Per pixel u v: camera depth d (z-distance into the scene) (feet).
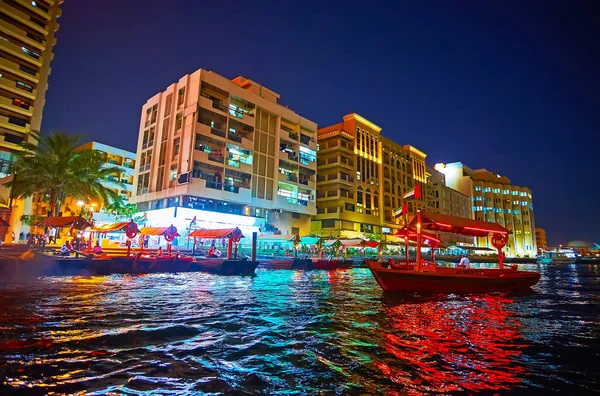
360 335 31.48
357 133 225.97
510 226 364.99
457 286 59.52
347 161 217.36
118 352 25.22
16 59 147.02
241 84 191.42
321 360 24.52
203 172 154.92
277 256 141.59
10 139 142.61
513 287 63.98
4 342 26.68
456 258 228.84
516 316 42.34
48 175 103.09
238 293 57.31
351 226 209.56
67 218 87.86
